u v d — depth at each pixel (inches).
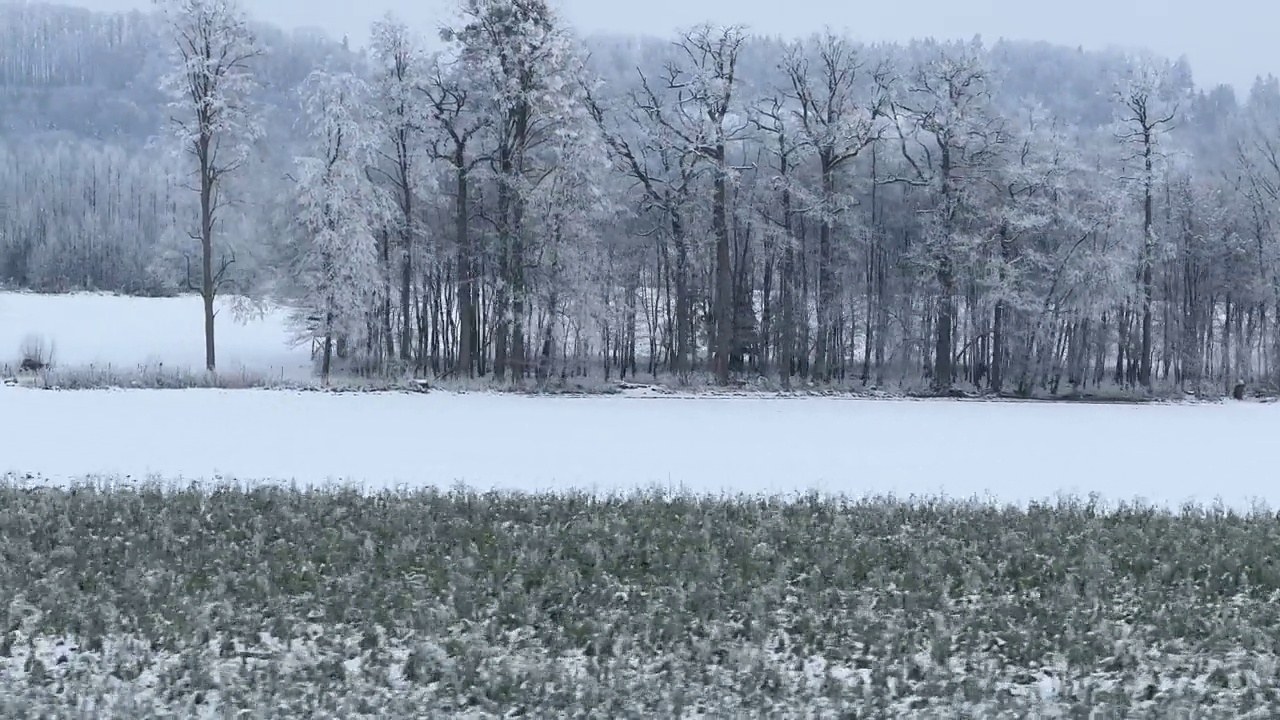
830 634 520.7
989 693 448.5
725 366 2236.7
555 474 1057.5
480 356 2304.4
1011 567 641.6
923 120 2285.9
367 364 2180.1
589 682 451.2
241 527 718.5
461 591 576.4
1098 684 462.9
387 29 2123.5
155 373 1892.2
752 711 425.4
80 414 1435.8
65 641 502.3
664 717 417.7
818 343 2362.2
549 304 2074.3
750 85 2289.6
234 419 1437.0
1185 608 566.9
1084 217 2281.0
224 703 424.8
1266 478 1112.2
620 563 645.9
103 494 814.5
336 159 2078.0
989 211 2266.2
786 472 1105.4
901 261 2309.3
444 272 2345.0
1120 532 739.4
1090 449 1347.2
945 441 1406.3
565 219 2054.6
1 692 438.6
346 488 861.8
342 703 427.8
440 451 1204.5
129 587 576.7
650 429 1476.4
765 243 2359.7
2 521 711.1
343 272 2053.4
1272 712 430.3
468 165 2121.1
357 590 579.8
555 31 2096.5
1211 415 1849.2
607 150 2123.5
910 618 547.5
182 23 2048.5
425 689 446.9
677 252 2244.1
